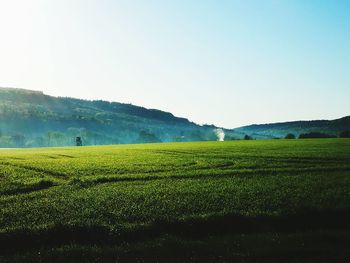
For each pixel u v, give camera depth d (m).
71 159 51.84
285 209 21.56
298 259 15.07
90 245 17.31
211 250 16.20
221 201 23.80
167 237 17.92
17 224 19.41
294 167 39.25
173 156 53.25
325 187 28.55
